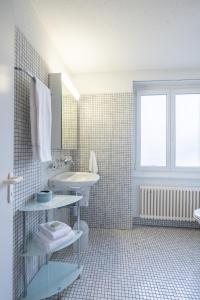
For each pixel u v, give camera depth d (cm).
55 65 227
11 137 120
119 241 258
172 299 160
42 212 195
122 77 293
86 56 249
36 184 182
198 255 226
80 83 299
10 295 122
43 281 167
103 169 297
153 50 236
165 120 314
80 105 299
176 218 292
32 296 151
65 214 271
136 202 314
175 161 311
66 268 187
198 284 178
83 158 300
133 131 305
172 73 287
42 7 167
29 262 167
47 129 172
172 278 185
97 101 297
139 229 296
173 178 305
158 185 308
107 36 207
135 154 317
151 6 164
